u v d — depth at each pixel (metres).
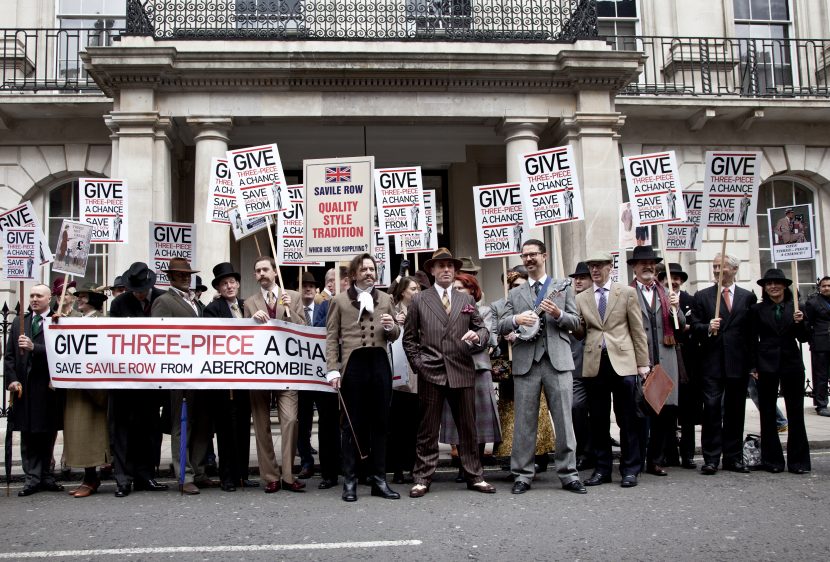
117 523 6.09
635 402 7.49
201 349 7.45
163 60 12.63
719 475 7.97
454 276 7.83
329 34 14.66
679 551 5.10
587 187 13.65
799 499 6.68
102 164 15.40
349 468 6.99
